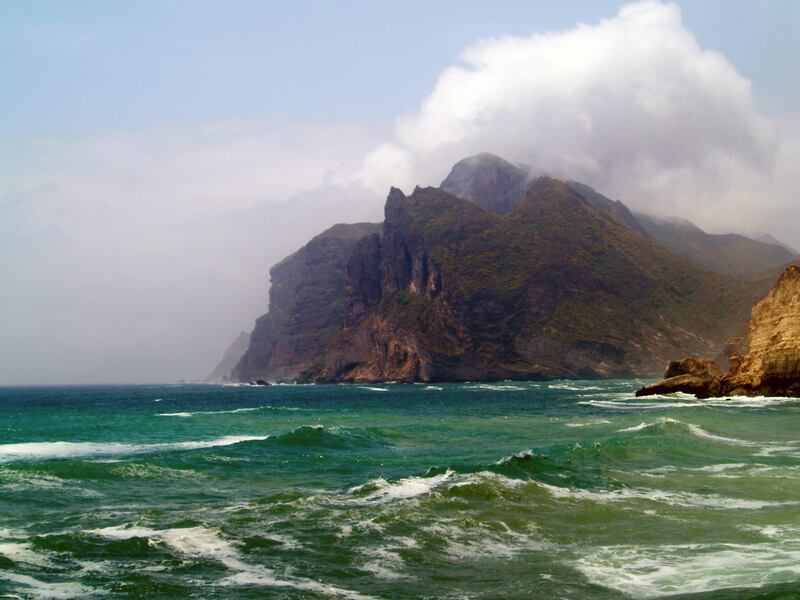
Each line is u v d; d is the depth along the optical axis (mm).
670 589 14609
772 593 13523
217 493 24703
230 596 14117
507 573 15750
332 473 29422
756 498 23562
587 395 124188
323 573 15625
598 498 23266
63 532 18156
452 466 28422
